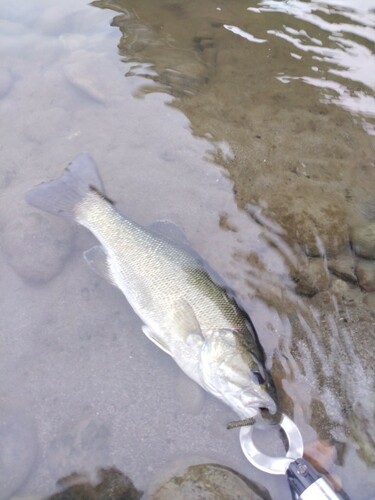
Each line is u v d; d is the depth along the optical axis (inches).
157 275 24.2
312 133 31.0
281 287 25.3
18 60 35.0
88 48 35.6
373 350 23.5
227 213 27.8
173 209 28.2
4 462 21.3
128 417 22.8
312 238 26.2
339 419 22.0
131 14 38.4
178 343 23.2
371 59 34.8
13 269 26.3
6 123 31.8
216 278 24.5
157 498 20.3
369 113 31.9
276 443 21.8
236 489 20.5
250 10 38.6
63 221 27.2
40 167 29.6
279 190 28.3
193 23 37.7
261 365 22.4
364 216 27.0
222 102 32.7
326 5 38.5
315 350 23.6
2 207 27.7
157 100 32.7
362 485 20.5
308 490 19.8
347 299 25.0
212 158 30.0
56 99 32.9
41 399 23.1
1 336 24.7
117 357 24.2
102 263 25.3
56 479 21.2
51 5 38.7
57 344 24.6
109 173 29.4
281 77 33.9
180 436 22.3
